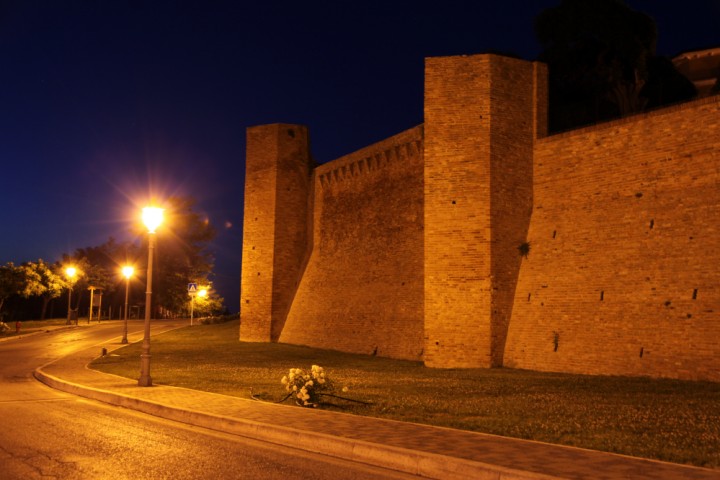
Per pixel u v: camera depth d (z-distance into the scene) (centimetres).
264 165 4219
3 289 6275
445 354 2533
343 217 3791
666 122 2189
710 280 1972
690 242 2052
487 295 2503
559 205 2514
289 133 4228
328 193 3975
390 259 3316
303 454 1020
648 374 2061
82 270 8088
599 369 2202
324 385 1506
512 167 2597
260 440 1139
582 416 1296
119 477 854
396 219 3322
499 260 2534
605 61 3888
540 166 2616
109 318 8038
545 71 2722
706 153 2062
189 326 5578
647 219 2192
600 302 2264
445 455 902
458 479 855
